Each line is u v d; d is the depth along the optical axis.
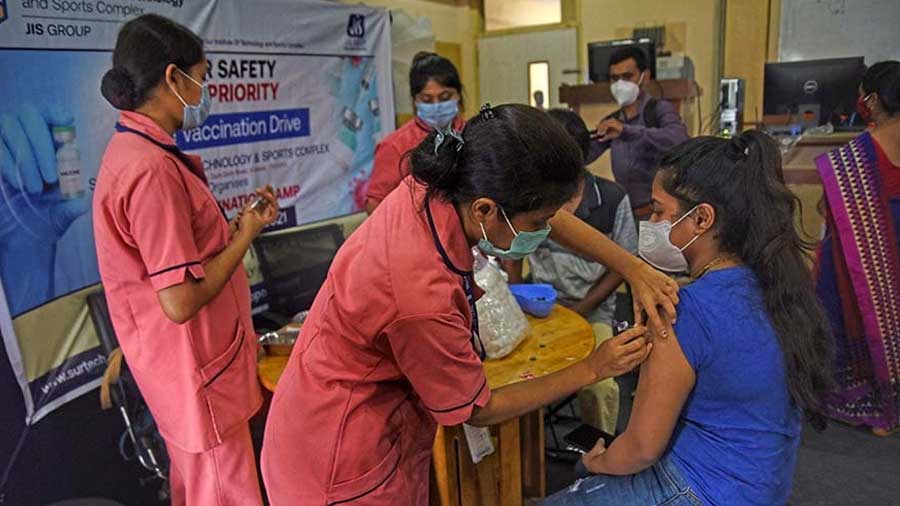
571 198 0.97
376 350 1.05
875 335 2.40
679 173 1.14
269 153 2.67
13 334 1.68
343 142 3.09
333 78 2.98
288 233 2.55
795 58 4.73
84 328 1.91
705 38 4.95
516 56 5.58
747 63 4.86
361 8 3.12
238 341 1.62
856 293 2.39
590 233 1.35
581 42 5.35
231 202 2.51
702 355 1.10
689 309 1.11
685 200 1.13
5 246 1.66
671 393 1.12
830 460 2.38
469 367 1.01
